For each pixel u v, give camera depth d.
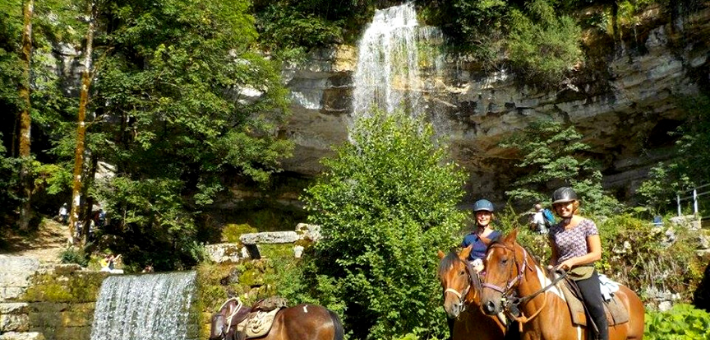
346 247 13.80
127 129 23.03
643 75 23.80
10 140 24.83
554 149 25.16
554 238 6.55
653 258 13.03
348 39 27.67
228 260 16.58
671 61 23.06
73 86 25.80
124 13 21.97
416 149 14.69
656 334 9.12
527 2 25.20
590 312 6.13
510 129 26.95
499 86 26.48
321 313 8.47
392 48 27.94
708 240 13.02
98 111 24.16
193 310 15.78
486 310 5.69
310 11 27.42
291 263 15.12
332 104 27.53
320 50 27.00
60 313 16.88
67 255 19.36
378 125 15.33
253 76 24.34
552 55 24.44
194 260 23.78
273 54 26.28
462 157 29.16
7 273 16.50
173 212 22.22
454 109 27.64
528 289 5.93
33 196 24.92
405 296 12.20
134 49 23.77
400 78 27.69
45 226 23.66
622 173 27.17
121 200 21.91
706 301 12.27
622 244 13.37
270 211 29.52
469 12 26.06
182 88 21.84
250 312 8.70
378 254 13.08
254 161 26.95
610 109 24.98
